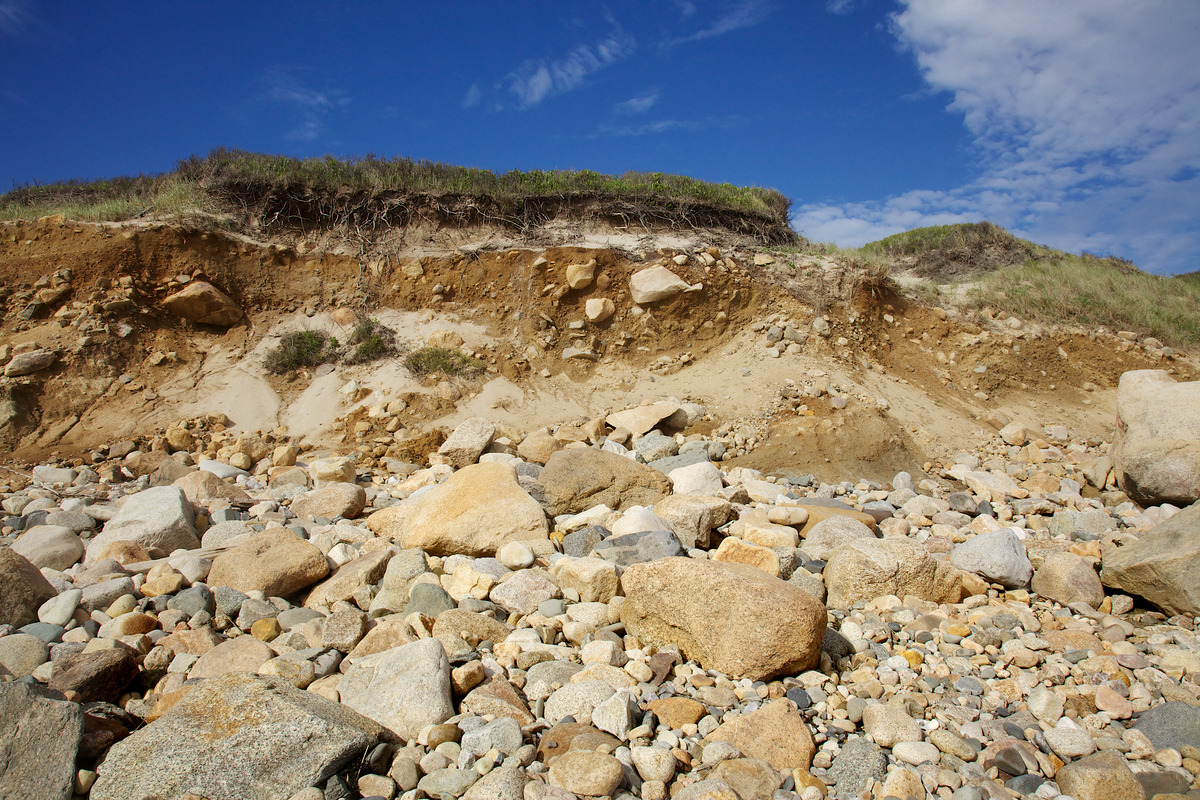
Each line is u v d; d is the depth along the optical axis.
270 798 2.48
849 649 3.85
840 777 2.78
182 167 12.73
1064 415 10.60
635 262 11.71
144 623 3.97
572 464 6.55
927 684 3.53
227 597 4.22
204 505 6.61
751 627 3.39
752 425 9.42
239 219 11.62
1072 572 4.85
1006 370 11.27
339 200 12.16
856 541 4.80
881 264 12.52
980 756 2.98
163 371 10.09
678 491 6.86
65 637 3.82
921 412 10.05
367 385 10.18
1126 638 4.21
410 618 3.81
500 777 2.57
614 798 2.57
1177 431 6.92
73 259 10.34
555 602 4.21
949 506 7.17
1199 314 12.69
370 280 11.66
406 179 12.59
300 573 4.64
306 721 2.64
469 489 5.54
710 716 3.06
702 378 10.66
